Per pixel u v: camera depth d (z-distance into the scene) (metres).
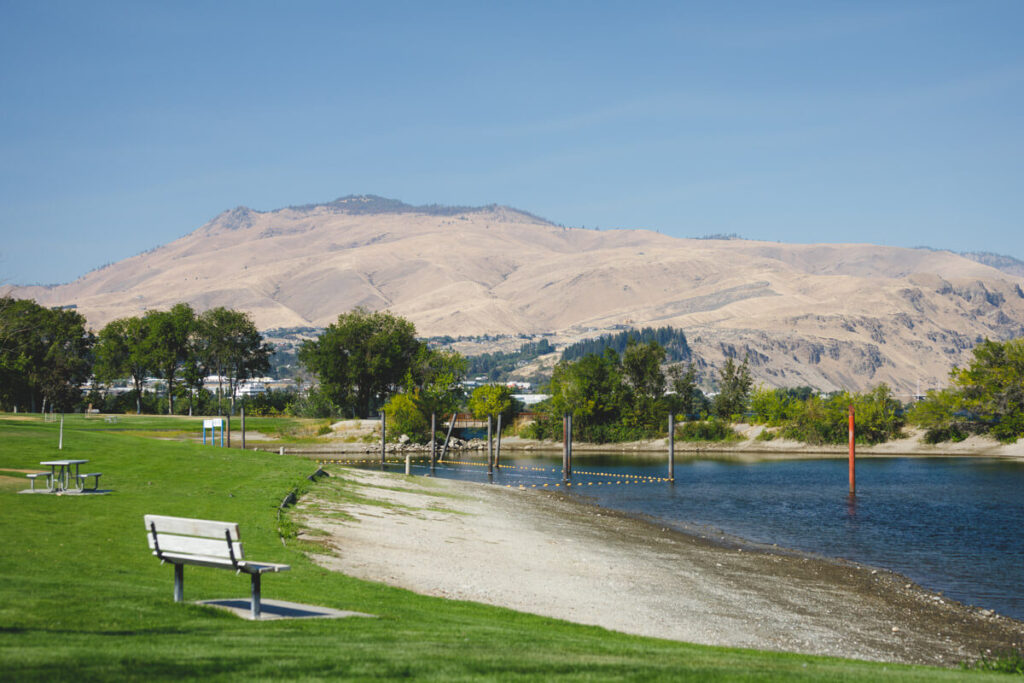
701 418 139.50
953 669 18.41
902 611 27.00
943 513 56.09
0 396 131.50
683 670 13.11
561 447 130.12
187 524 15.66
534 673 12.23
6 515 24.75
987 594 31.17
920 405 119.38
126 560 19.92
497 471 94.31
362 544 28.55
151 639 12.84
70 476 35.56
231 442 111.62
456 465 102.19
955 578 34.12
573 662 13.23
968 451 110.88
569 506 57.03
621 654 15.16
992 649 22.64
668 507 59.97
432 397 133.62
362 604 18.41
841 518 53.59
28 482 33.25
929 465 96.88
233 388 164.88
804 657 18.34
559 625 19.36
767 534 46.28
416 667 12.04
